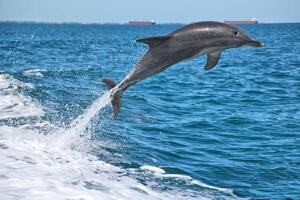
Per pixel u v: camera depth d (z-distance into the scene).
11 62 35.94
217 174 10.12
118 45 73.50
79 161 9.42
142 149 11.38
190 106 18.48
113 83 8.77
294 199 8.92
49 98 16.83
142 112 16.36
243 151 12.11
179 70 34.41
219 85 25.64
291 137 13.66
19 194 7.09
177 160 10.90
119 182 8.45
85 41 87.81
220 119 15.97
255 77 29.56
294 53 53.50
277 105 19.16
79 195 7.30
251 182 9.78
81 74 27.53
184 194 8.45
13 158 9.03
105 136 12.03
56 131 11.77
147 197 7.86
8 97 16.25
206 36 7.41
